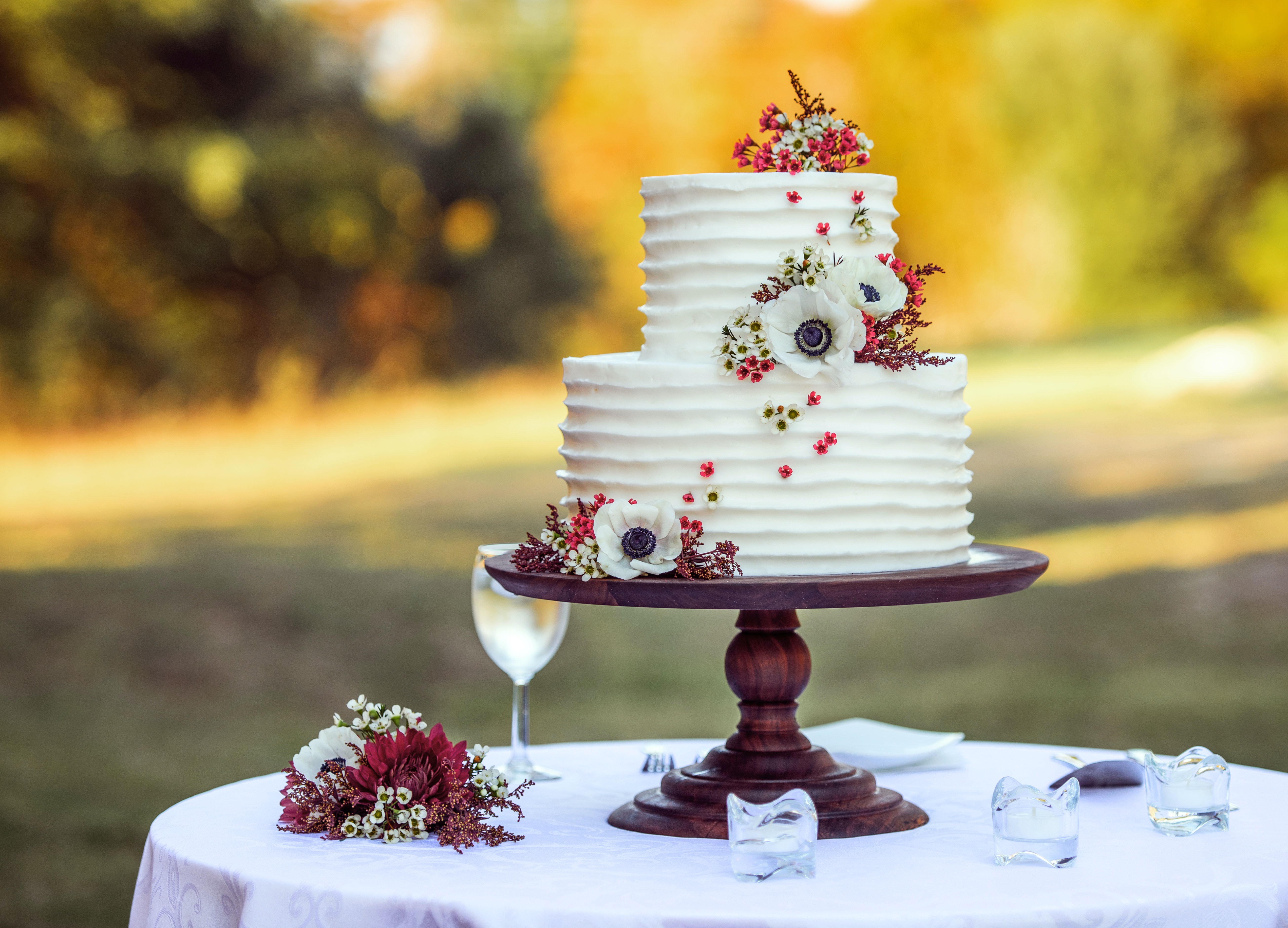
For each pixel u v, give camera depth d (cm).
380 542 1312
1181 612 1117
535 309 1958
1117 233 2114
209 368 1766
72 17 1720
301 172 1803
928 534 206
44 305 1670
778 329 199
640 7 2033
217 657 1027
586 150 2020
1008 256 2111
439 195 1928
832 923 149
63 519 1394
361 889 163
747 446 200
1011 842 174
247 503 1464
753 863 167
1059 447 1603
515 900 157
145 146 1742
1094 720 882
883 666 1030
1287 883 166
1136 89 2114
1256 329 2002
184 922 178
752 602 189
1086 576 1210
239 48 1828
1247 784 225
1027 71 2111
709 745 274
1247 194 2133
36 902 611
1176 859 176
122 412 1700
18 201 1681
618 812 206
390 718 199
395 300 1895
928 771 243
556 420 1800
